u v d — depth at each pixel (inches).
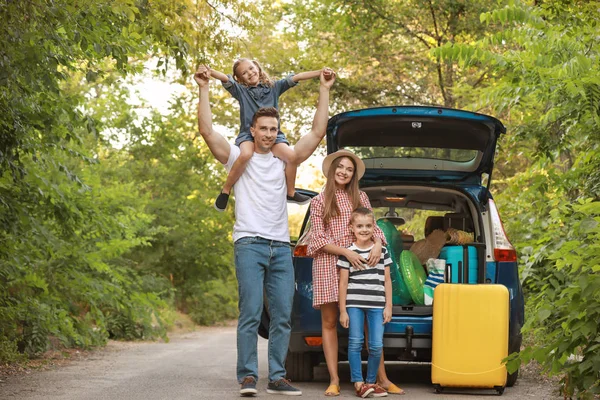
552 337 230.2
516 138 394.3
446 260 284.5
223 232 1075.3
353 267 261.7
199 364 382.3
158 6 282.0
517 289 279.9
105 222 497.0
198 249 1045.2
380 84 877.8
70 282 492.7
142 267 978.1
